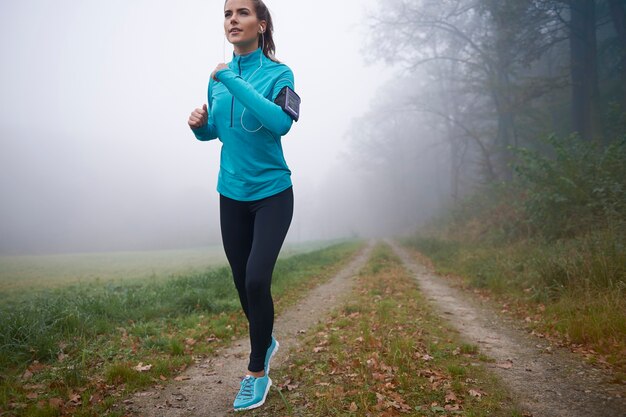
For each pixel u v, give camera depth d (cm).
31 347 327
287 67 200
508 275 706
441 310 524
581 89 1614
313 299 649
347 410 200
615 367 269
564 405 207
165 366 285
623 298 416
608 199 822
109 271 1719
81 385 250
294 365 283
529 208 980
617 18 1620
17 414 206
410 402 211
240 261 217
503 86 1906
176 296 599
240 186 200
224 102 199
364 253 1850
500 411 200
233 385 255
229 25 202
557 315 440
